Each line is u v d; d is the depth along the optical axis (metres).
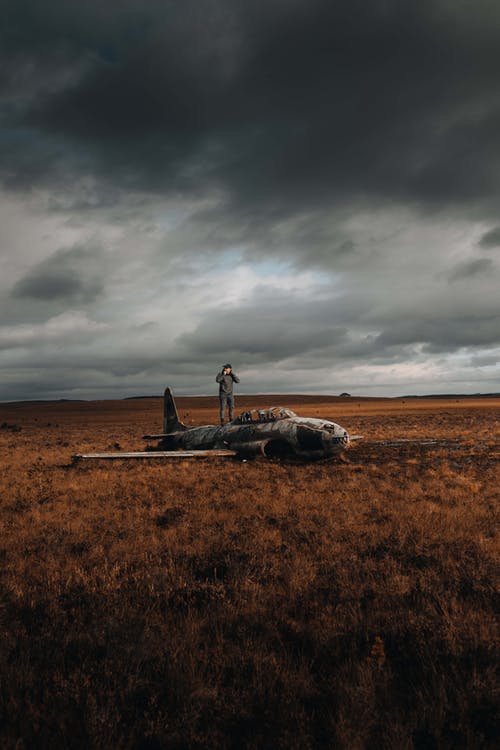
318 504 10.51
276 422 19.31
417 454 21.28
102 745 2.97
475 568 6.04
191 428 25.59
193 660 3.87
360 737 2.96
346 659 3.98
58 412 122.75
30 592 5.50
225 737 3.06
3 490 13.30
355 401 149.50
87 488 13.40
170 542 7.68
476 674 3.57
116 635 4.38
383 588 5.45
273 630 4.46
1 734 3.05
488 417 59.28
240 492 12.16
